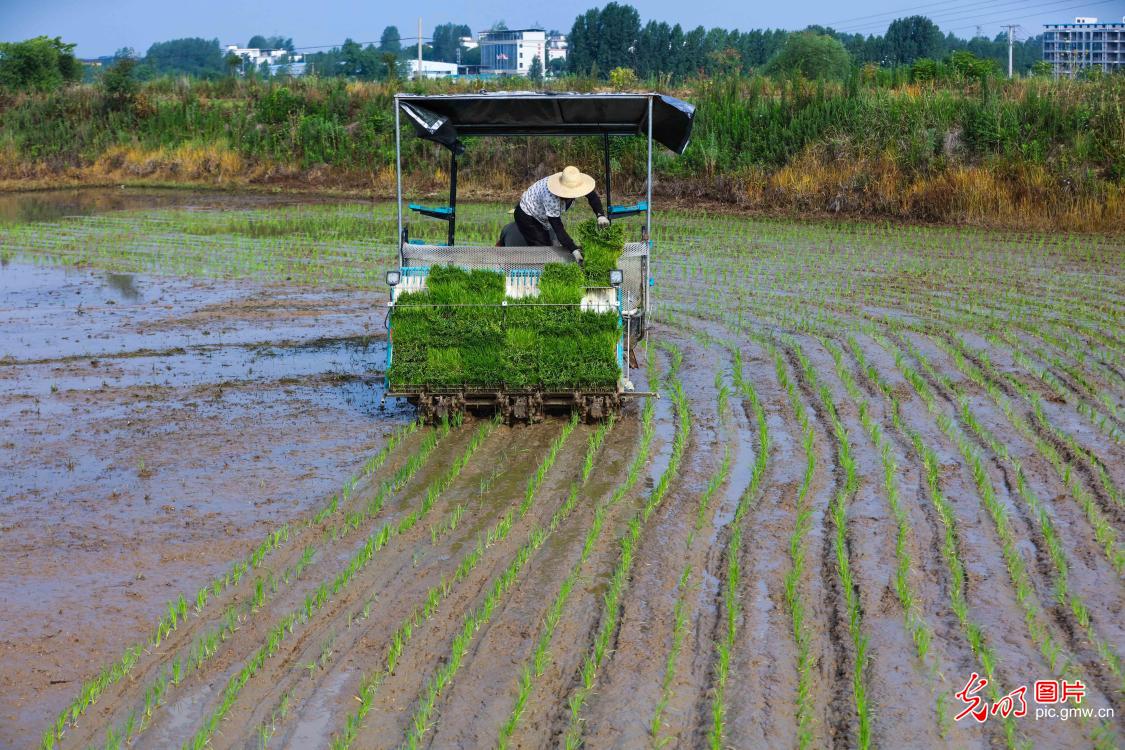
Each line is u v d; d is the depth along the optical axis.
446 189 38.06
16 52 55.91
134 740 6.03
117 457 10.91
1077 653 6.77
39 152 46.97
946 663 6.67
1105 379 13.21
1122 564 7.94
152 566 8.31
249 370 14.56
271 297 19.92
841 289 19.66
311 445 11.28
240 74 59.44
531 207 11.98
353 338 16.53
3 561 8.40
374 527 9.02
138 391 13.50
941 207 28.59
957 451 10.66
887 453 10.58
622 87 42.88
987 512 9.06
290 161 42.88
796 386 13.16
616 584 7.74
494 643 6.98
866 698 6.29
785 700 6.30
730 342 15.62
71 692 6.53
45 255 25.70
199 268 23.41
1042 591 7.61
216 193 40.69
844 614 7.28
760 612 7.36
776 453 10.71
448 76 51.12
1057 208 27.25
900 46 81.81
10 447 11.27
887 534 8.61
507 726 5.99
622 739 5.95
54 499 9.76
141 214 34.25
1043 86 32.25
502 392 11.65
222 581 7.96
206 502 9.65
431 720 6.15
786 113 34.06
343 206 35.62
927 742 5.87
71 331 17.16
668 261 23.17
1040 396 12.49
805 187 31.17
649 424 11.76
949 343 15.32
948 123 30.94
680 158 34.19
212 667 6.79
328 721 6.18
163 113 47.47
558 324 11.46
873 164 30.78
